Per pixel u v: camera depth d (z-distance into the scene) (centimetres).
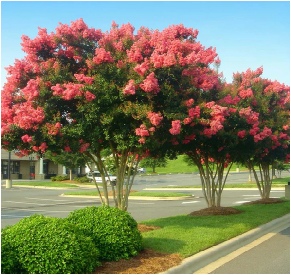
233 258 907
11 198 2762
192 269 799
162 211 1883
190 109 1032
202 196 2812
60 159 3688
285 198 2117
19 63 1047
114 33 1119
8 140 1000
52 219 699
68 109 1044
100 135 1020
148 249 866
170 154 1387
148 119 975
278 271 803
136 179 5306
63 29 1062
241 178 4969
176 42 1028
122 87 999
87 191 3244
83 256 674
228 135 1298
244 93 1498
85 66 1078
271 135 1502
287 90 1695
